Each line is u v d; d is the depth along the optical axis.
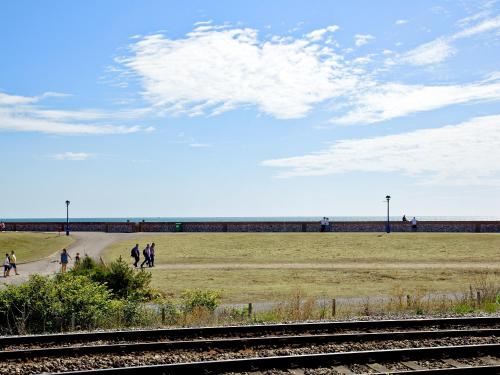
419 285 33.94
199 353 13.40
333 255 52.28
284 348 13.97
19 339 14.77
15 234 64.75
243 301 27.17
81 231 76.19
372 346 14.06
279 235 68.44
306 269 42.72
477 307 22.64
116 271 26.28
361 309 23.16
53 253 54.25
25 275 39.81
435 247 57.00
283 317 19.94
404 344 14.31
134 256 45.06
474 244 58.72
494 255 51.28
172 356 13.03
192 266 45.03
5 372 11.85
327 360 12.51
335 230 74.69
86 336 15.18
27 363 12.65
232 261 48.50
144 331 15.50
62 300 18.67
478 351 13.27
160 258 50.78
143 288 27.00
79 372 11.38
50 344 14.74
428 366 12.39
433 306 22.55
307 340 14.59
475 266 44.09
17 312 18.33
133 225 75.50
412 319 17.73
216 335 15.74
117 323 18.83
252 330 16.09
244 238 65.50
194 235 69.44
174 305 21.72
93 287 19.91
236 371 12.02
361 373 11.76
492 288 26.78
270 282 35.66
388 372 11.55
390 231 73.81
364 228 74.50
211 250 56.28
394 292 28.84
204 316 19.80
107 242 62.81
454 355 13.13
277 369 12.14
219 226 75.88
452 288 32.34
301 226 74.81
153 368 11.72
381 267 43.84
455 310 21.47
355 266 44.56
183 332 15.70
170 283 35.00
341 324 16.72
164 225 76.00
